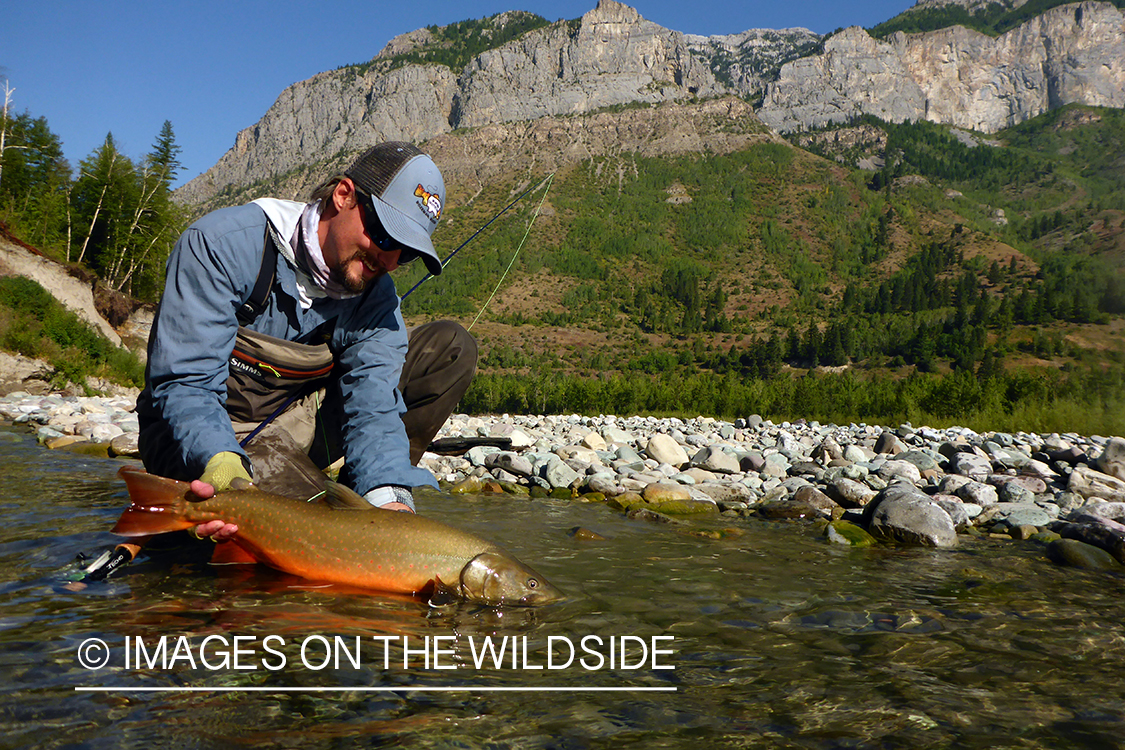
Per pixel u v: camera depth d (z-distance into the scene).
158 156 51.78
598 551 3.67
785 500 6.14
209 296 2.68
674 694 1.74
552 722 1.54
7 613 2.05
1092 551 4.07
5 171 46.03
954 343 168.50
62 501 3.93
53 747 1.29
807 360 179.88
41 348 21.33
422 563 2.48
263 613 2.17
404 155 2.65
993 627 2.50
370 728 1.44
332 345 3.13
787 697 1.76
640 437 12.16
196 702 1.51
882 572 3.50
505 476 7.11
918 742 1.53
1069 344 158.88
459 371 3.96
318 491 2.91
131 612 2.10
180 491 2.50
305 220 2.76
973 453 9.15
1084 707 1.76
